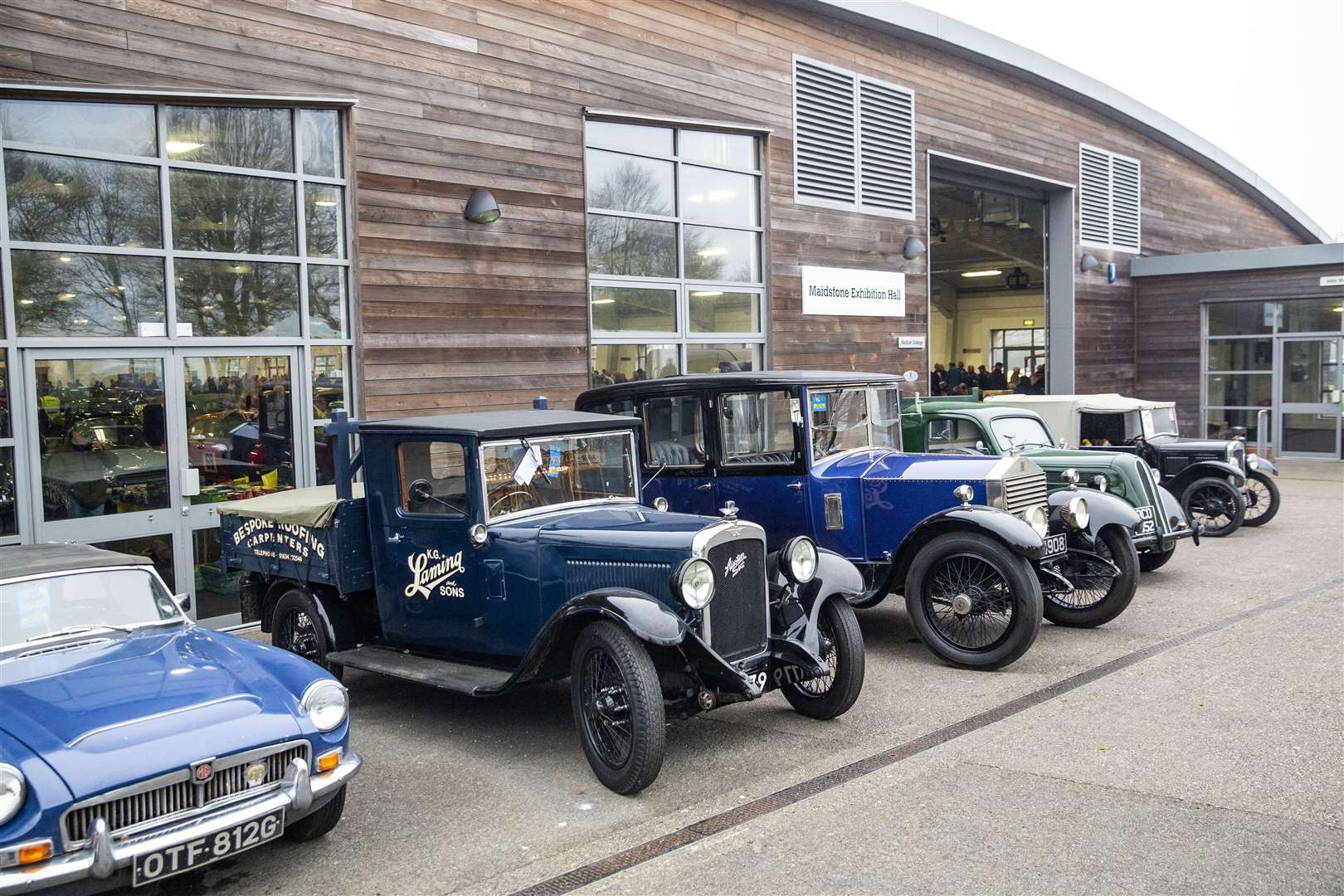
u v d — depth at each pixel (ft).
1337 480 55.57
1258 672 21.15
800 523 24.47
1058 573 24.49
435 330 31.24
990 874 12.76
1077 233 62.03
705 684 17.01
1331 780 15.39
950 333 96.68
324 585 21.40
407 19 30.45
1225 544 37.65
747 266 41.70
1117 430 38.40
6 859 10.88
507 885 13.07
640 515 18.98
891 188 47.62
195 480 26.63
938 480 23.00
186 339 26.66
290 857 14.07
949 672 22.26
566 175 34.60
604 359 36.60
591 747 16.30
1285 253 62.75
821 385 24.67
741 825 14.56
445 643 19.51
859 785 15.88
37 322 24.56
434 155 31.12
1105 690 20.34
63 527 24.85
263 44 27.50
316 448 29.22
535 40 33.71
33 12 23.90
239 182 27.71
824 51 44.21
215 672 13.98
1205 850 13.21
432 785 16.61
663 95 37.63
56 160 24.80
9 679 13.55
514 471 18.84
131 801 11.73
